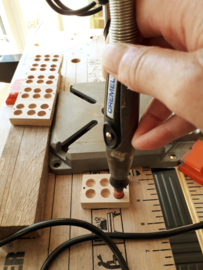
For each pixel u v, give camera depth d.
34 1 1.53
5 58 1.02
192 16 0.27
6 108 0.78
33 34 1.17
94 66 0.96
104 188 0.55
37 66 0.83
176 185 0.58
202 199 0.56
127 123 0.36
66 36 1.16
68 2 1.45
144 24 0.32
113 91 0.34
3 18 1.33
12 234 0.46
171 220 0.52
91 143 0.60
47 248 0.49
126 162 0.42
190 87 0.24
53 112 0.69
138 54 0.28
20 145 0.60
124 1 0.28
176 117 0.40
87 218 0.53
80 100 0.74
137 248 0.48
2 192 0.51
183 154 0.62
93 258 0.47
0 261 0.47
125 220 0.53
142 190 0.58
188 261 0.46
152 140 0.40
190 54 0.25
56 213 0.54
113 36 0.31
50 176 0.61
